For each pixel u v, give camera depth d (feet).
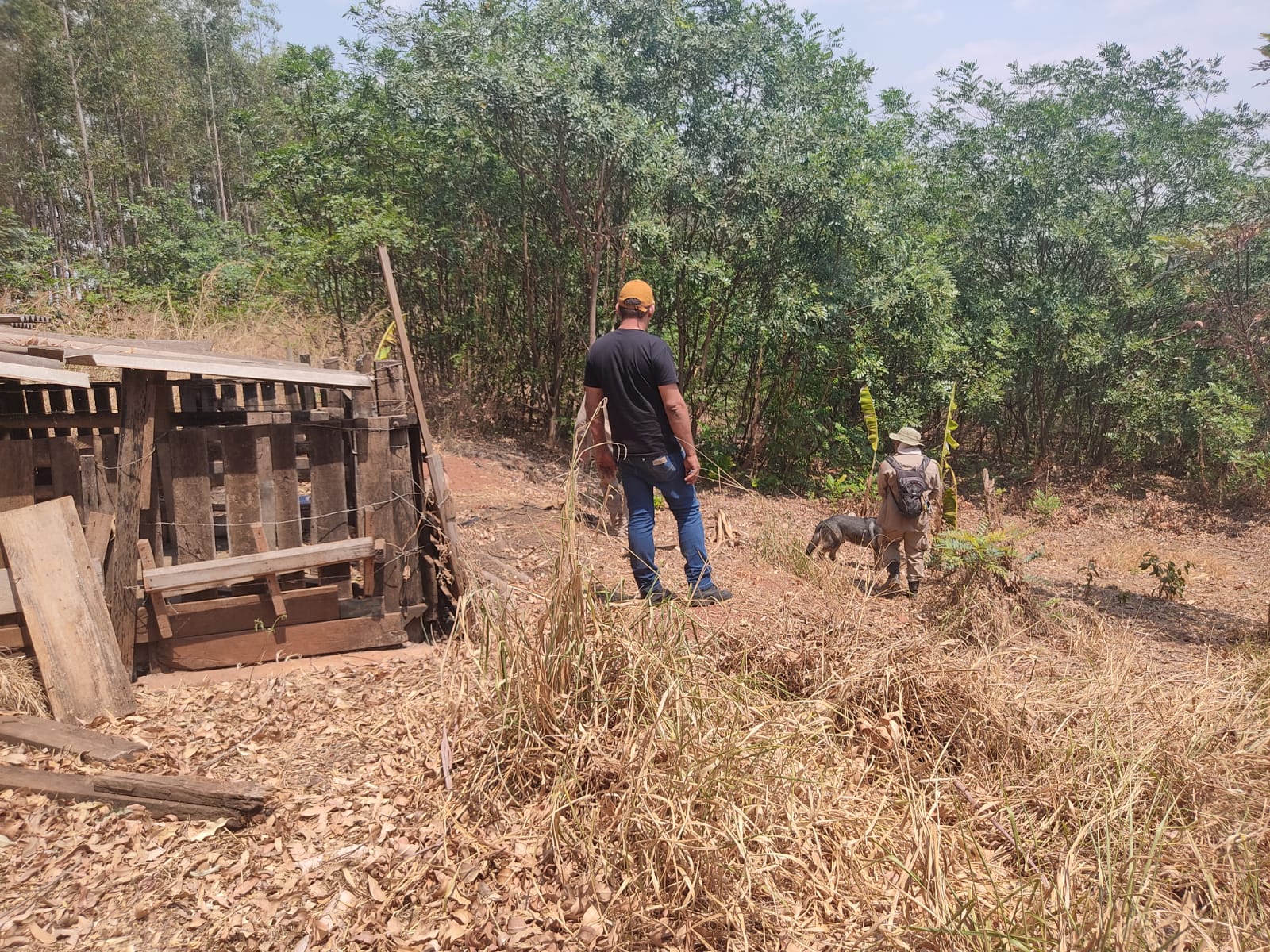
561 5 40.32
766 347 43.93
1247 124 52.65
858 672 12.59
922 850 9.48
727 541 25.43
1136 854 9.81
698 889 8.89
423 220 40.45
